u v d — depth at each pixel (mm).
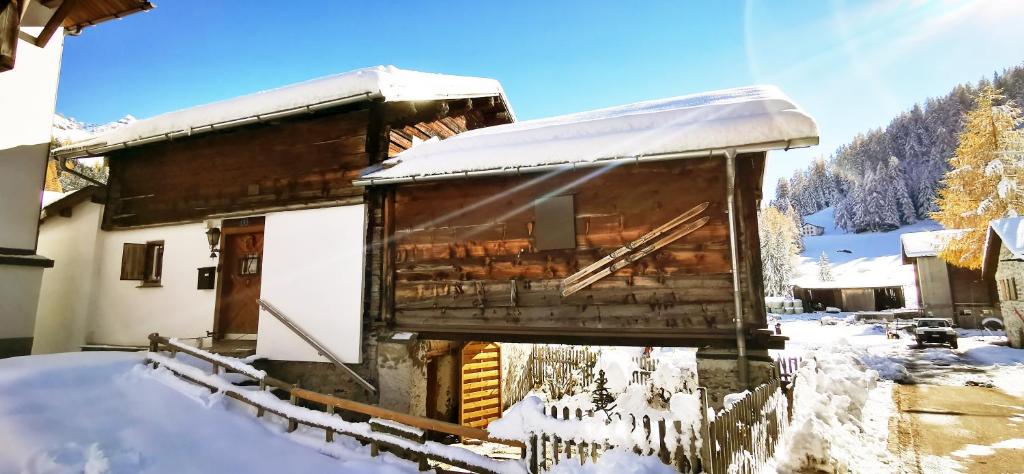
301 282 8656
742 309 6348
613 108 9125
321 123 9109
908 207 91938
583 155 6945
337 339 8234
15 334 8344
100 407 5879
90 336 10344
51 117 9203
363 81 8016
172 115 9688
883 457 6867
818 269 75125
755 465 5293
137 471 4785
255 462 5461
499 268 7801
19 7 5719
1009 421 8555
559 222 7480
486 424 11008
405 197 8531
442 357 10180
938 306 29438
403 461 5660
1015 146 24875
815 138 5875
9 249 8391
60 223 11266
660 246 6887
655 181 7070
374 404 7926
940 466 6465
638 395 11508
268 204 9234
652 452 4270
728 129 6328
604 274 7105
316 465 5570
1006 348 18328
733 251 6371
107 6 9148
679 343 6762
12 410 5266
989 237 21391
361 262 8305
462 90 10586
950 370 14484
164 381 6898
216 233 9547
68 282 10820
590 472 4129
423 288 8203
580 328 7180
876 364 15258
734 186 6477
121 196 10727
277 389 8133
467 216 8109
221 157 9867
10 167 8508
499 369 11531
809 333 28953
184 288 9727
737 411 4934
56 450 4785
